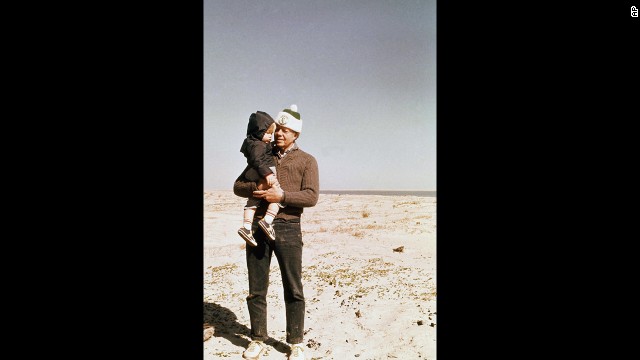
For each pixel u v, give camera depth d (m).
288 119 3.44
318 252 8.16
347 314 4.50
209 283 6.08
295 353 3.42
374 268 6.60
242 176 3.55
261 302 3.57
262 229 3.38
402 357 3.39
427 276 5.92
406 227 10.79
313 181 3.42
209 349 3.66
